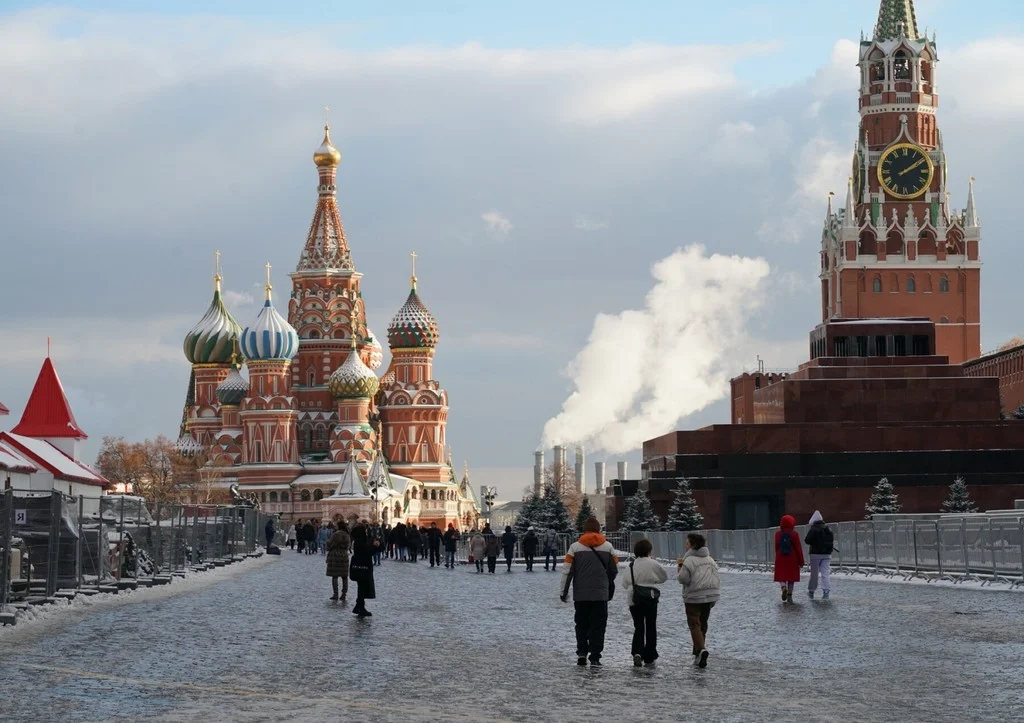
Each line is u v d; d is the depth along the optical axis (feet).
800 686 83.05
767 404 492.95
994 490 447.83
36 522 138.72
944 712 73.41
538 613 140.15
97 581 154.40
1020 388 550.36
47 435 290.97
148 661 92.73
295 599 158.10
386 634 114.52
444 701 76.84
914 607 140.97
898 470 449.89
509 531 258.16
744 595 164.76
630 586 93.30
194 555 221.05
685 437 451.12
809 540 157.38
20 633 110.42
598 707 75.00
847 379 463.42
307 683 83.30
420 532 356.18
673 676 87.61
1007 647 102.27
